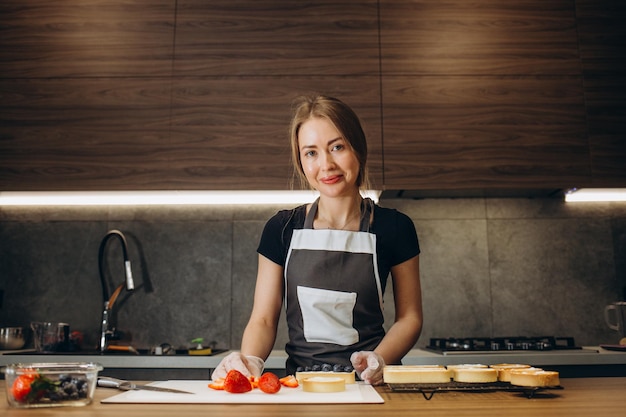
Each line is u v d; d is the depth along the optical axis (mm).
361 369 1250
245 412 891
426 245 2959
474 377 1104
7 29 2797
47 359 2320
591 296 2928
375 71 2748
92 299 2906
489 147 2686
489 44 2791
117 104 2723
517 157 2682
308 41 2777
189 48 2775
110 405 969
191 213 2994
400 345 1447
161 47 2777
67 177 2654
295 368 1533
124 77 2752
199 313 2896
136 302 2900
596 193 2863
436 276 2928
